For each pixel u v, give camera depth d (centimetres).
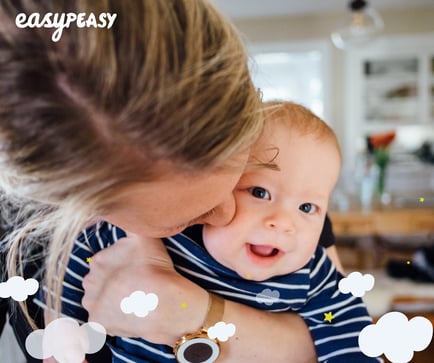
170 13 27
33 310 49
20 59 26
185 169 29
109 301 46
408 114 321
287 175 47
